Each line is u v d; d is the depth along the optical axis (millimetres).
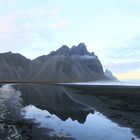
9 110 47438
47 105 57656
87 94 92688
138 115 40906
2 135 25594
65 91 111875
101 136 26703
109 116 40562
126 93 99000
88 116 41281
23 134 26438
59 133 27859
